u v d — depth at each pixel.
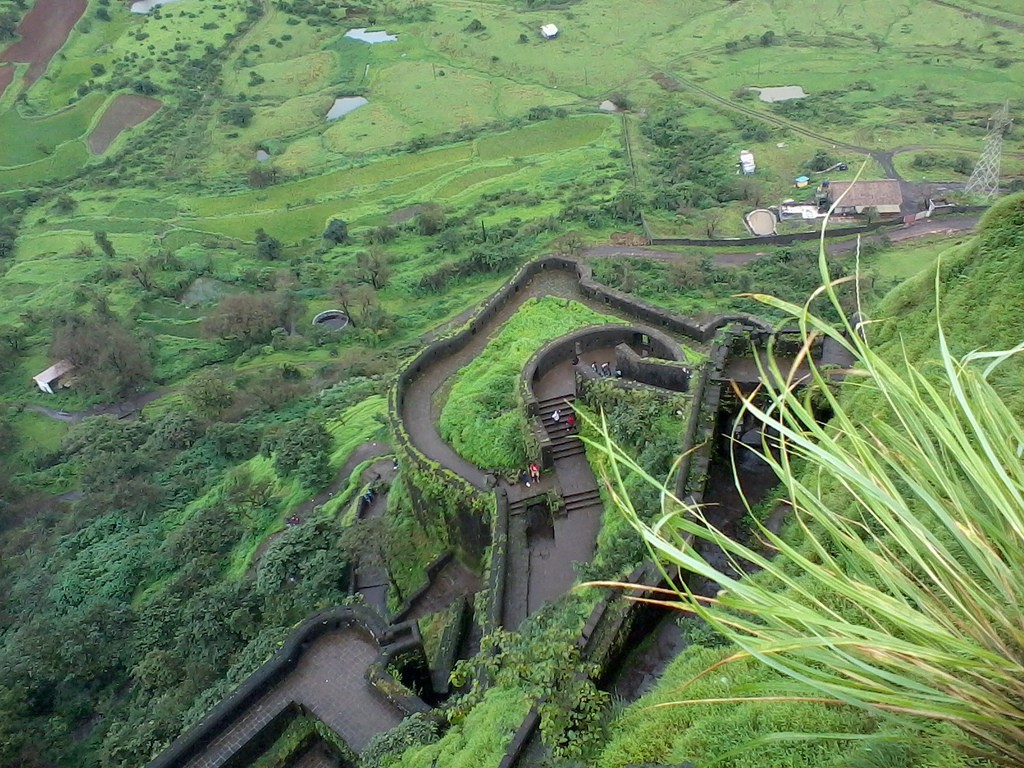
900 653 4.93
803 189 72.62
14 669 30.28
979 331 17.56
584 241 68.19
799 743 8.87
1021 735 4.96
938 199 67.12
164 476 46.09
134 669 28.78
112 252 77.50
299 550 28.59
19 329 67.69
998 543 5.38
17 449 56.69
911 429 5.99
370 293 64.12
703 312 50.31
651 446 20.73
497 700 15.28
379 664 20.20
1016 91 85.81
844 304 49.59
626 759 10.59
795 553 5.35
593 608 15.09
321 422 45.69
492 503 23.62
